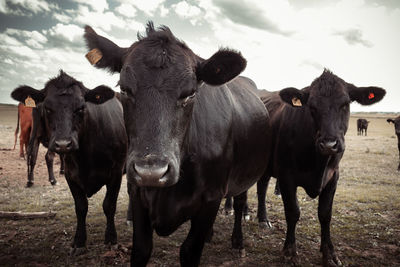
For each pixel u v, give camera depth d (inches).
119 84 87.0
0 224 203.6
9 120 1647.4
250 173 154.7
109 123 180.4
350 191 289.1
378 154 551.8
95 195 277.6
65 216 220.8
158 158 72.9
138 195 101.6
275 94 228.7
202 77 92.6
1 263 153.9
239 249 168.4
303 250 173.2
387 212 232.2
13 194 274.5
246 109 151.1
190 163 99.5
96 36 103.7
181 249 110.6
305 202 259.0
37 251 167.5
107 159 176.7
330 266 153.3
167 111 78.6
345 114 152.8
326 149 140.5
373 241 181.9
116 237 175.9
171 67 82.9
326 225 159.0
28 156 298.0
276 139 178.4
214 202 112.1
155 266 154.5
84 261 157.6
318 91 152.6
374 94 157.2
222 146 112.4
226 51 89.6
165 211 102.9
